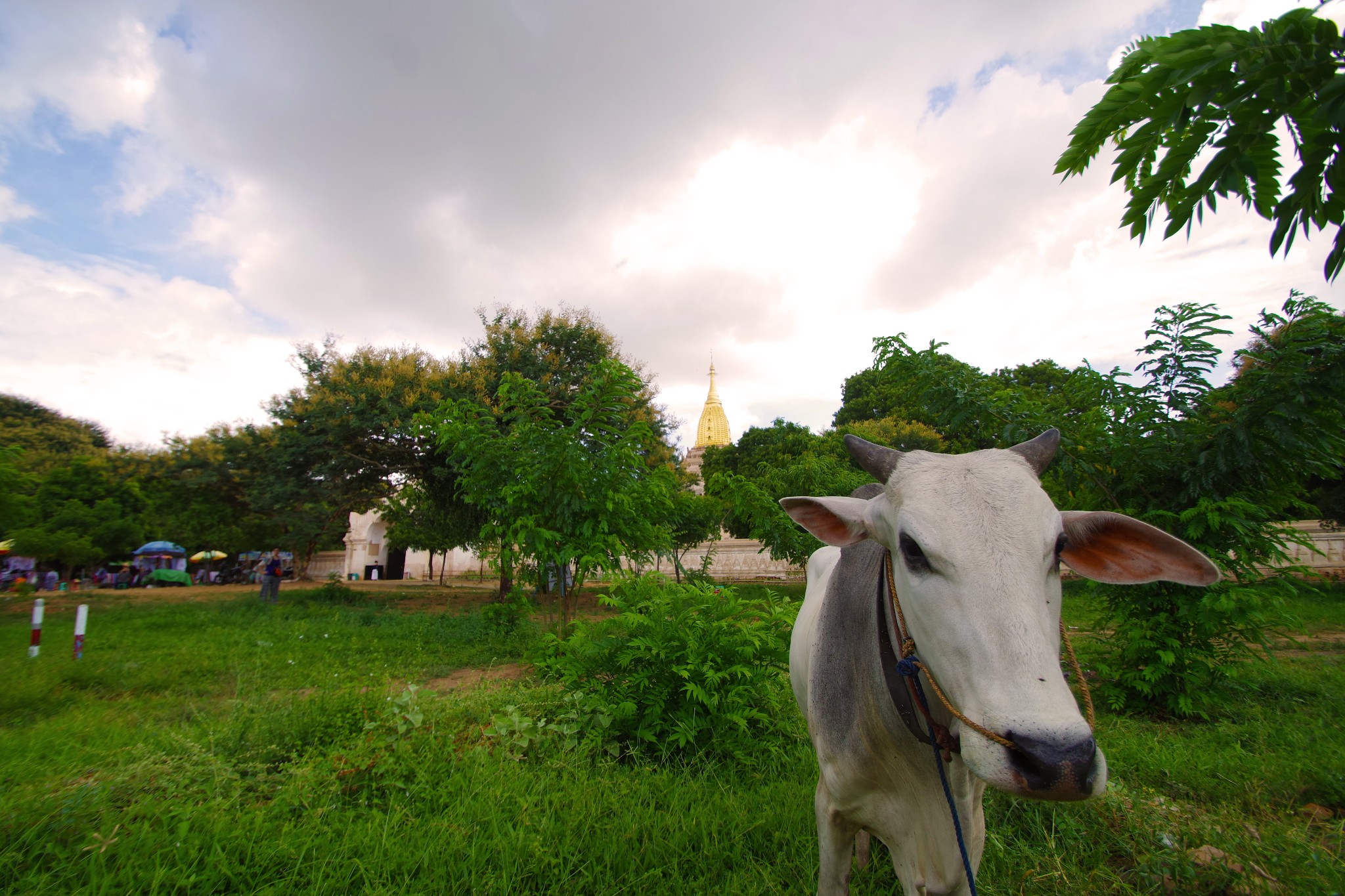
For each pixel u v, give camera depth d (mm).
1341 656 7152
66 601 16531
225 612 12836
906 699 1739
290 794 3074
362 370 15156
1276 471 5156
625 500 6000
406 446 15094
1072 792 1174
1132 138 1870
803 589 17375
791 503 2000
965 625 1396
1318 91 1529
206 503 20594
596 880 2543
